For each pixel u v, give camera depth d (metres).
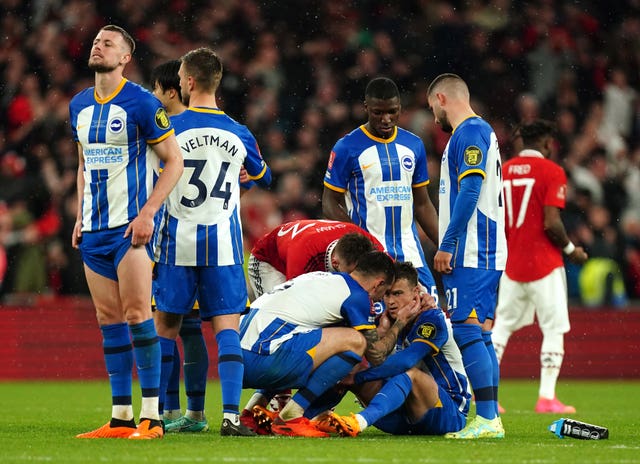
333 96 63.00
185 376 23.98
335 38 65.56
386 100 26.16
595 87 66.69
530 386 47.38
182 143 22.05
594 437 21.78
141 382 20.69
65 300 50.97
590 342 51.50
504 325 34.38
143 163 20.70
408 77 64.50
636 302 55.59
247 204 52.09
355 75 63.84
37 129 59.03
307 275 22.69
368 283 22.09
